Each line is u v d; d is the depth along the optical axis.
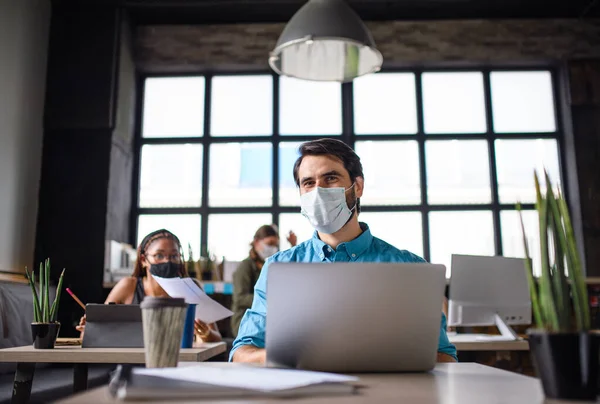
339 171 1.88
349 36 3.23
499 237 5.58
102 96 5.31
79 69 5.37
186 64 5.82
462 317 2.77
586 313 0.80
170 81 5.99
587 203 5.37
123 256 5.35
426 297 1.14
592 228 5.31
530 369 3.20
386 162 5.77
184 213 5.75
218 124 5.92
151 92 5.99
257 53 5.81
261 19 5.87
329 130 5.84
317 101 5.90
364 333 1.11
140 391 0.75
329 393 0.82
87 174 5.20
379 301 1.12
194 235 5.71
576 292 0.81
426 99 5.89
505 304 2.81
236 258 5.62
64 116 5.28
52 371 3.62
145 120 5.94
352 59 3.51
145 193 5.82
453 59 5.73
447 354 1.61
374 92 5.91
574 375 0.78
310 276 1.11
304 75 3.53
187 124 5.93
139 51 5.84
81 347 2.02
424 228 5.61
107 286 4.95
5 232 4.52
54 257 5.03
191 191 5.80
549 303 0.82
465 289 2.78
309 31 3.22
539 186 0.87
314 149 1.88
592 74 5.64
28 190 4.95
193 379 0.83
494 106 5.88
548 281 0.83
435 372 1.17
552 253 0.84
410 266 1.13
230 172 5.81
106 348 1.98
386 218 5.68
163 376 0.84
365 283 1.11
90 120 5.27
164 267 2.83
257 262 4.43
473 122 5.86
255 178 5.79
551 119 5.84
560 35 5.73
